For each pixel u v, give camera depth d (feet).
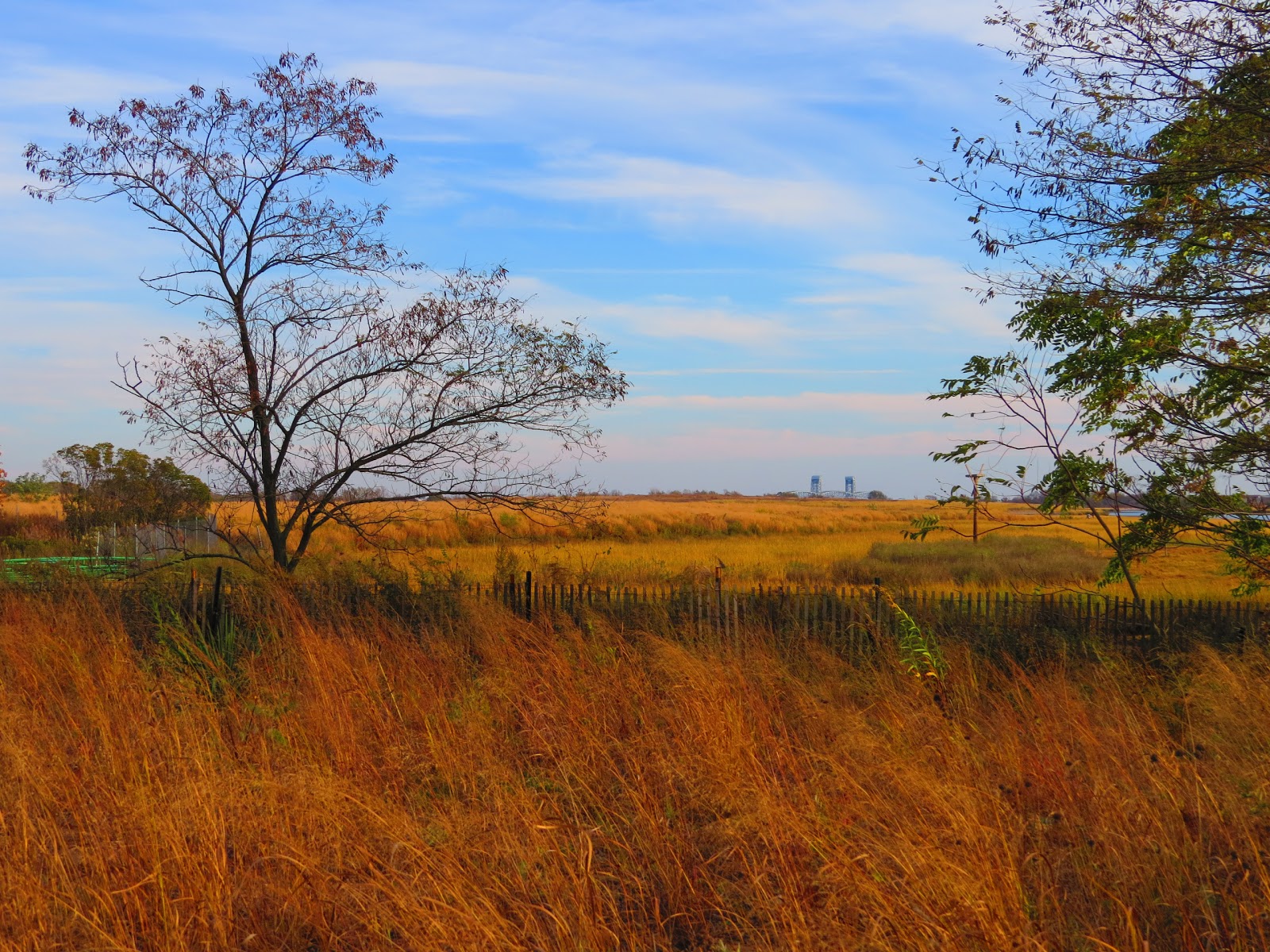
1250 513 30.68
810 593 37.32
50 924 12.71
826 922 11.82
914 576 86.43
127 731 20.18
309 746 20.66
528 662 28.02
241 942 12.87
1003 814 15.12
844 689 27.66
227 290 41.47
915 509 302.25
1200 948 11.87
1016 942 11.02
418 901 12.50
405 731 22.16
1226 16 24.77
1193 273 26.86
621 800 18.04
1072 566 91.20
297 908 13.21
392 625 34.17
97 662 26.96
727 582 78.18
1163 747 19.24
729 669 25.76
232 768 18.03
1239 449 28.84
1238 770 18.03
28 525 103.04
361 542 55.72
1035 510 34.76
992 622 34.76
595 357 41.73
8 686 25.48
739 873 15.12
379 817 14.64
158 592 36.94
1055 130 26.81
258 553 41.75
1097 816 15.44
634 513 180.14
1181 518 31.30
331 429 41.75
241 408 40.65
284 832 14.65
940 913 11.32
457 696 25.86
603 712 23.26
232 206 40.70
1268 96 25.08
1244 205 26.23
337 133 42.50
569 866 13.60
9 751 18.03
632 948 12.38
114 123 40.68
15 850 14.21
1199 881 13.37
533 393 41.75
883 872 12.62
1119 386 30.66
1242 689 23.54
